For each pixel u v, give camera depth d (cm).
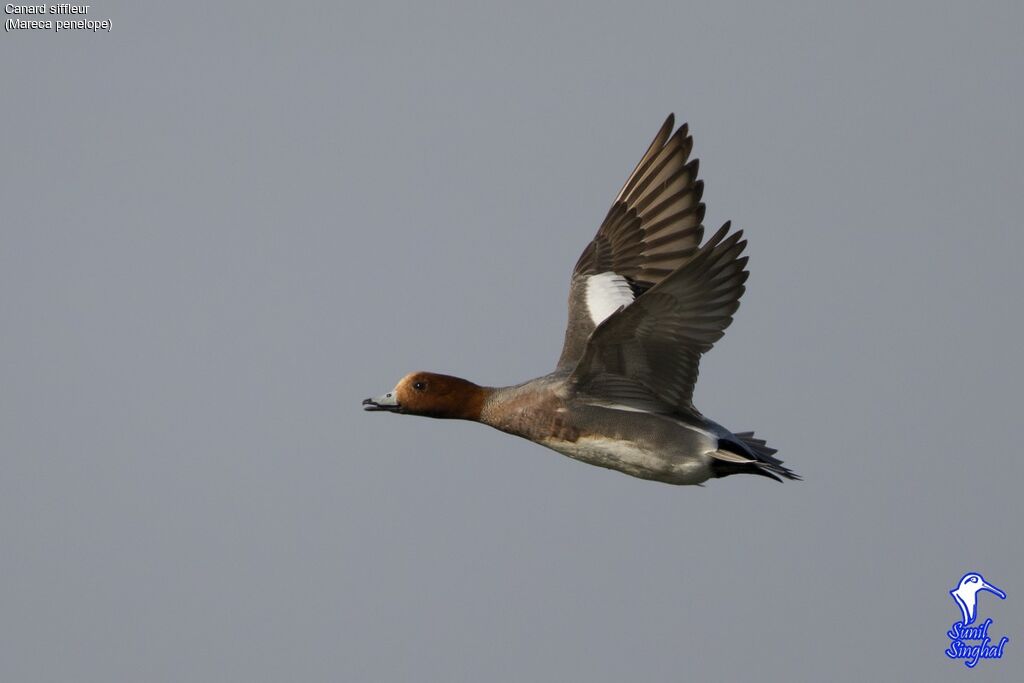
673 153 1423
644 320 1121
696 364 1138
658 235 1407
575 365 1309
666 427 1205
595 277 1402
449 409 1298
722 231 1057
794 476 1208
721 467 1211
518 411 1262
